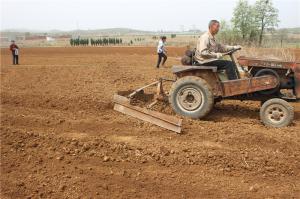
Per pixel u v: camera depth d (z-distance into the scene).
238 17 33.75
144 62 21.11
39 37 107.81
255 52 19.02
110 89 11.23
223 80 8.11
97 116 8.51
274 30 34.81
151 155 6.37
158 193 5.27
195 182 5.58
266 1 33.72
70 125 7.90
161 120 7.71
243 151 6.53
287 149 6.73
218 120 8.44
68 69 15.58
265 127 7.94
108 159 6.23
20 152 6.44
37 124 7.92
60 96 10.02
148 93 9.84
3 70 15.74
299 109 9.65
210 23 8.07
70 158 6.29
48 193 5.29
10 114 8.49
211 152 6.42
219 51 8.30
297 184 5.61
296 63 8.04
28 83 12.31
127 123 7.95
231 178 5.73
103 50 35.22
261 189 5.42
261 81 7.93
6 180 5.58
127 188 5.40
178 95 8.09
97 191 5.30
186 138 7.20
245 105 9.63
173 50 32.78
